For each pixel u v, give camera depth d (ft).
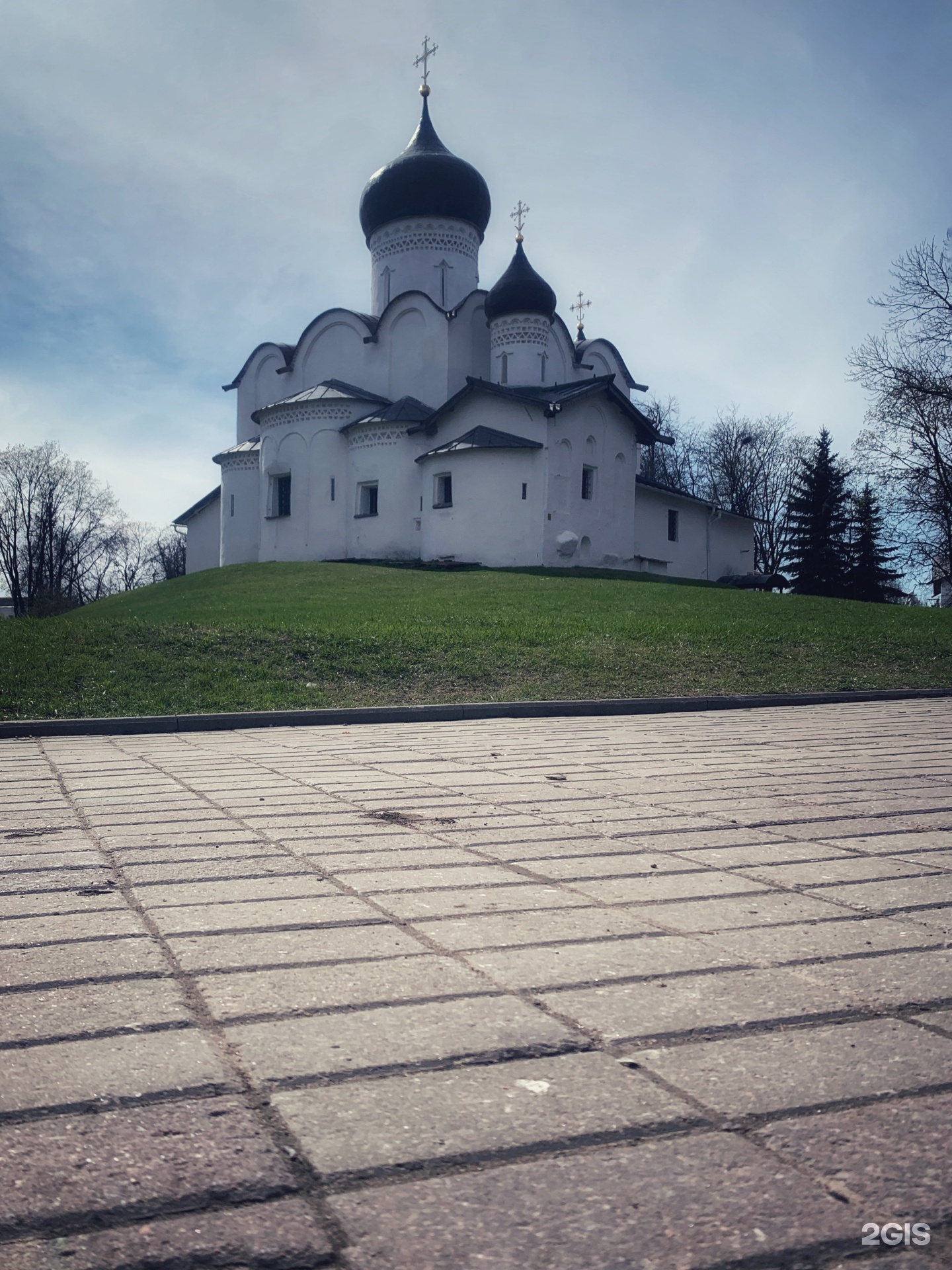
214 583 101.50
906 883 11.55
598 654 46.80
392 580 93.45
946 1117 5.91
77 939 9.43
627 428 123.34
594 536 117.08
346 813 16.47
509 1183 5.21
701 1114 5.93
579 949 9.00
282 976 8.33
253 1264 4.60
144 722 33.09
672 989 7.97
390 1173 5.32
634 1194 5.11
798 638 53.21
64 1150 5.57
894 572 174.29
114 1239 4.79
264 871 12.21
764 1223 4.86
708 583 118.32
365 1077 6.43
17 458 207.62
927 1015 7.48
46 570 213.05
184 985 8.14
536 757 24.31
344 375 133.08
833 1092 6.21
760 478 194.39
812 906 10.50
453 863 12.59
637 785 19.47
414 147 132.77
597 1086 6.27
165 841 14.19
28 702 35.96
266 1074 6.48
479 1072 6.48
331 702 37.86
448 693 39.81
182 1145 5.62
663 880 11.66
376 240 135.64
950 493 120.26
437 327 125.39
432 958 8.75
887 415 120.47
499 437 110.52
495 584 88.02
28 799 18.48
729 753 24.73
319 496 123.13
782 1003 7.67
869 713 36.04
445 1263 4.58
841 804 17.12
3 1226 4.90
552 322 125.59
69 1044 6.97
